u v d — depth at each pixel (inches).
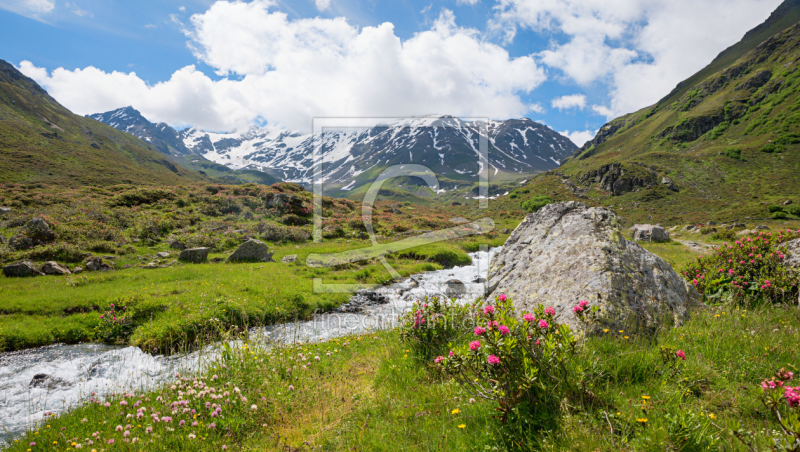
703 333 201.0
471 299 547.5
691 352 180.2
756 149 4456.2
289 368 269.4
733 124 5644.7
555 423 133.5
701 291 322.7
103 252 906.7
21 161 4215.1
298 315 572.4
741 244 340.8
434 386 199.6
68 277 698.2
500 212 2994.6
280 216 1461.6
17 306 526.3
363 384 233.9
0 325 476.4
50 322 496.7
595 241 280.5
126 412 238.1
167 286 642.8
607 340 199.8
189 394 227.5
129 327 504.4
